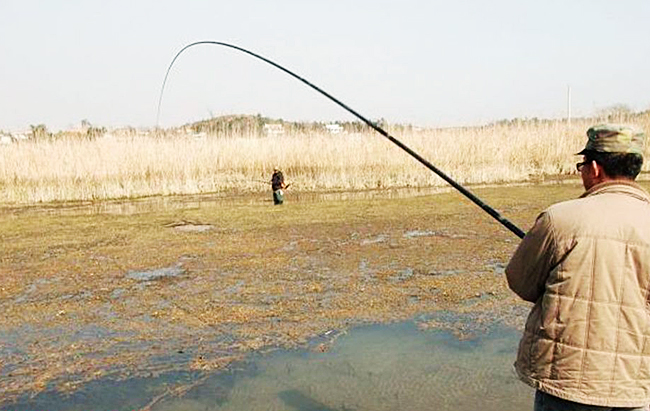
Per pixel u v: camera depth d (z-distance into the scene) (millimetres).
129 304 7539
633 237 2381
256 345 6031
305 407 4707
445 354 5688
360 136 26766
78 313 7215
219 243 11430
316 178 24359
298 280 8500
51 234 12992
